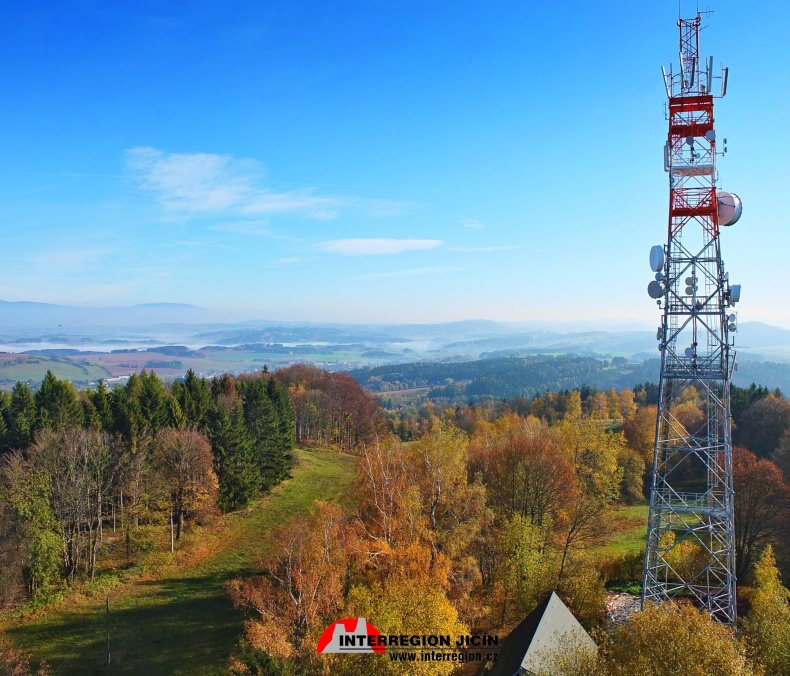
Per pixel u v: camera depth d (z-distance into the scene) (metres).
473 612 37.12
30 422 62.50
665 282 30.16
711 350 29.66
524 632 28.19
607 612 38.91
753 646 26.16
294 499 70.75
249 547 56.41
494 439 71.75
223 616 42.66
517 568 38.31
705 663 20.14
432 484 45.09
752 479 48.00
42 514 46.88
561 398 141.12
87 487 51.62
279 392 90.12
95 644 39.34
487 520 44.72
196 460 59.78
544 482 51.22
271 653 31.03
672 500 31.00
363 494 46.41
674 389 32.75
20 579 45.28
